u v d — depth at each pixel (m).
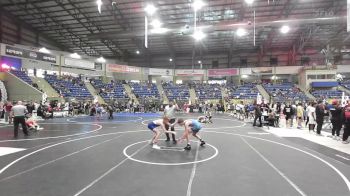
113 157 7.56
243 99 37.78
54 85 31.28
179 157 7.60
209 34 36.22
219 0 27.64
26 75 29.55
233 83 45.56
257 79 46.31
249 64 46.19
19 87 26.92
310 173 6.05
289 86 41.31
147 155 7.85
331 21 25.22
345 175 5.91
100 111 25.66
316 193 4.78
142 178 5.59
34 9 29.88
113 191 4.81
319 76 39.47
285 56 45.03
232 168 6.45
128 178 5.59
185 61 47.78
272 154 8.10
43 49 33.72
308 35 36.75
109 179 5.52
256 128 15.25
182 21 33.38
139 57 47.97
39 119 20.69
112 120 20.38
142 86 41.69
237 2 28.12
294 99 36.03
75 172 6.03
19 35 32.94
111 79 42.03
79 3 28.48
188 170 6.23
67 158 7.42
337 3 28.56
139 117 23.70
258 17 32.38
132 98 37.12
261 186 5.14
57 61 34.41
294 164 6.88
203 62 47.59
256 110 16.25
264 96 38.53
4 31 30.64
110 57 47.69
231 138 11.34
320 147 9.30
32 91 26.53
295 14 31.45
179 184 5.21
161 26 30.53
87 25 34.56
